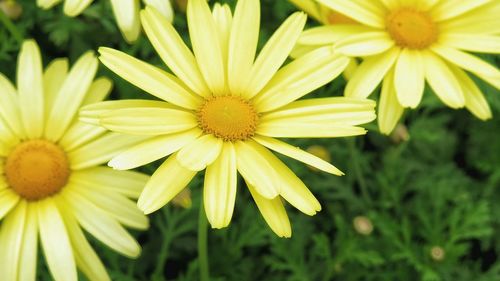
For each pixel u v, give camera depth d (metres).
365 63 0.28
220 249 0.33
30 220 0.26
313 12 0.29
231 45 0.25
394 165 0.35
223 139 0.25
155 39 0.25
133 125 0.24
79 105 0.27
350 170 0.35
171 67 0.25
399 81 0.28
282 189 0.24
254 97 0.25
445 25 0.29
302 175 0.34
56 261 0.26
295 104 0.25
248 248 0.34
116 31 0.34
